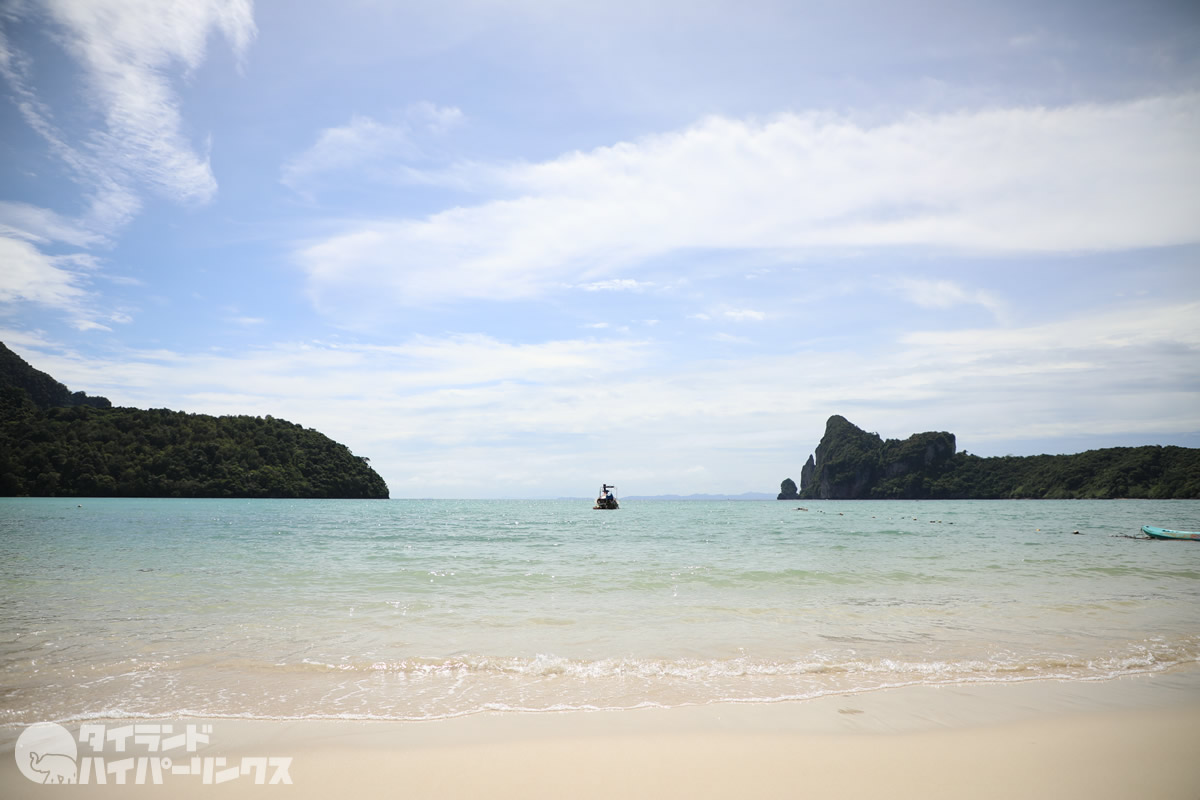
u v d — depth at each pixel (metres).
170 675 7.52
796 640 9.45
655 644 9.17
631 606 12.19
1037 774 4.98
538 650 8.79
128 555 20.16
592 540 29.61
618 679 7.50
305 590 13.73
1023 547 26.25
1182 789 4.73
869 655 8.61
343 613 11.23
